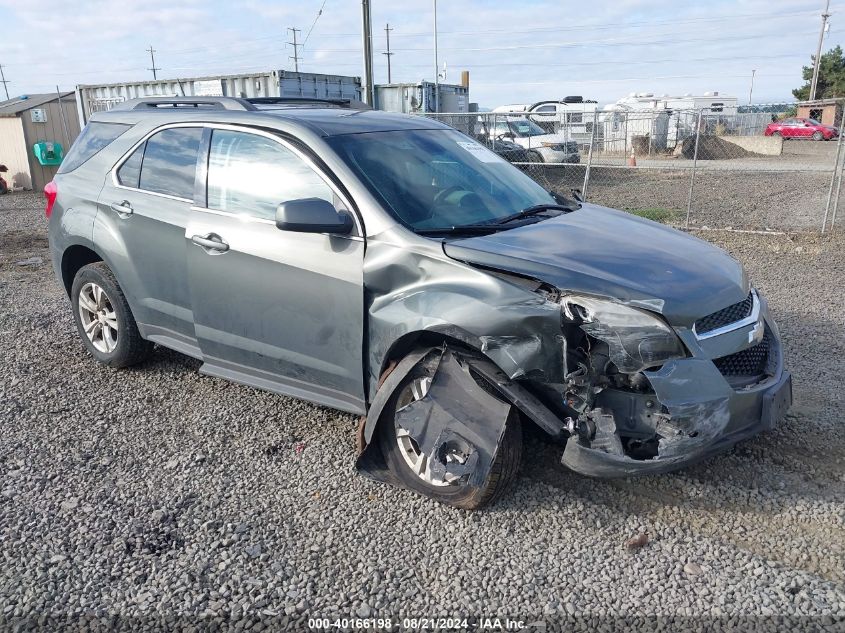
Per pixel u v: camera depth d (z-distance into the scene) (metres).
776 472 3.89
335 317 3.89
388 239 3.70
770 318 4.05
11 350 6.06
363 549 3.36
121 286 5.05
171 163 4.72
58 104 19.47
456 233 3.81
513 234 3.84
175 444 4.38
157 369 5.54
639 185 20.00
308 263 3.93
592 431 3.27
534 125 19.92
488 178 4.58
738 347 3.49
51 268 9.55
